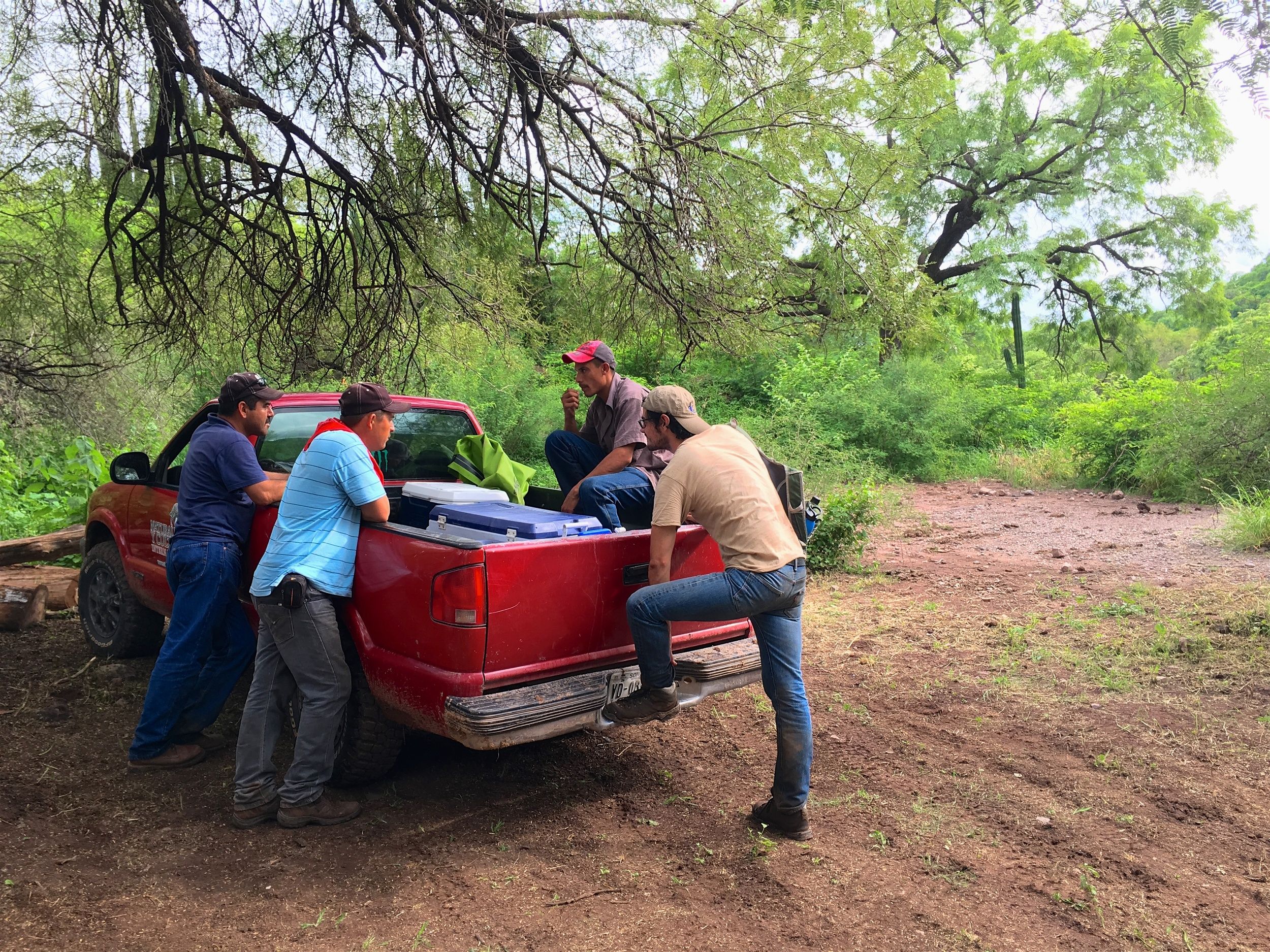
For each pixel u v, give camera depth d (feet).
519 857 11.26
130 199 19.52
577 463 15.84
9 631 20.39
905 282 20.67
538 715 11.00
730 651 13.41
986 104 76.18
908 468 54.90
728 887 10.59
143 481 16.80
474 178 18.20
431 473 17.69
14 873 10.60
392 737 12.58
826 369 57.62
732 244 18.47
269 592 11.62
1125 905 10.19
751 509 11.41
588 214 18.95
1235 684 17.13
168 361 23.91
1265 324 43.68
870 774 13.73
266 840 11.60
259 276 19.88
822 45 18.19
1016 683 17.67
